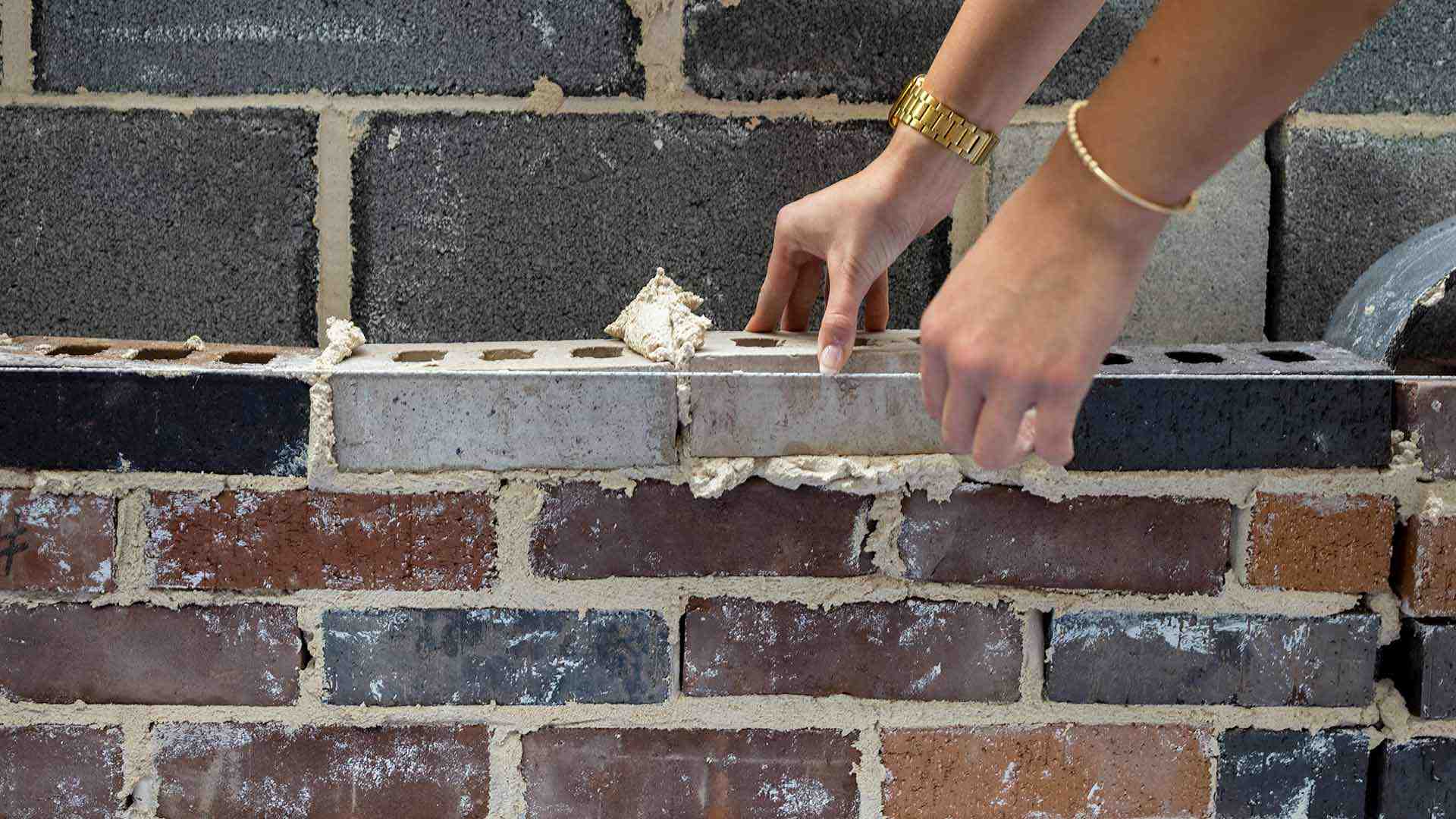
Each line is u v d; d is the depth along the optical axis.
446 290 1.09
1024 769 0.92
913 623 0.90
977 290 0.58
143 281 1.08
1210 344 1.05
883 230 0.90
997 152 1.09
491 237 1.09
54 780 0.90
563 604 0.89
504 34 1.05
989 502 0.88
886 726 0.92
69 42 1.04
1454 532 0.87
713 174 1.09
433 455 0.86
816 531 0.88
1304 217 1.11
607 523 0.88
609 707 0.91
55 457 0.85
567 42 1.06
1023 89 0.88
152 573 0.87
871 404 0.86
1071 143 0.56
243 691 0.89
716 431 0.86
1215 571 0.89
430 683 0.90
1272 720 0.91
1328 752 0.91
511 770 0.91
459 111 1.06
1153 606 0.90
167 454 0.85
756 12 1.06
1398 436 0.88
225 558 0.87
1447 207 1.11
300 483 0.86
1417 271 0.93
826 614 0.90
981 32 0.85
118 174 1.06
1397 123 1.10
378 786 0.91
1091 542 0.89
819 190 1.09
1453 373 1.00
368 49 1.05
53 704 0.89
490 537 0.88
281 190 1.07
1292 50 0.51
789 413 0.86
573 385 0.85
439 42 1.05
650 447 0.86
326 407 0.85
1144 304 1.12
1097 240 0.57
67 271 1.07
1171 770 0.92
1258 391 0.86
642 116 1.07
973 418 0.60
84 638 0.88
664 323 0.91
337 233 1.08
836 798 0.92
